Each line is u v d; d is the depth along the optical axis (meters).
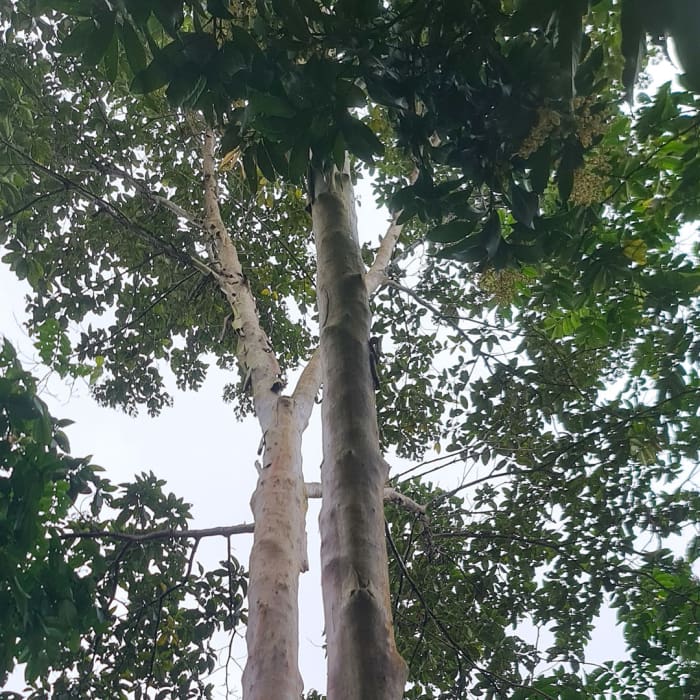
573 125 3.22
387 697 2.22
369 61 3.25
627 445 6.72
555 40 2.72
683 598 6.34
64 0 3.20
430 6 3.21
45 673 4.18
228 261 7.82
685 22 2.28
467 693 7.10
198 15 3.48
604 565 6.96
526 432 7.66
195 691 6.82
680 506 6.86
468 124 3.44
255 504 5.29
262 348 6.77
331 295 3.43
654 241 5.00
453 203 3.73
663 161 4.59
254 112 3.36
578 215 4.05
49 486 3.87
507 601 7.58
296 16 3.14
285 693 4.08
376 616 2.39
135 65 3.28
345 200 3.88
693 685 6.25
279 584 4.61
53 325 5.43
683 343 5.97
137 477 6.93
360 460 2.82
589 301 5.16
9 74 7.28
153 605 6.97
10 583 3.53
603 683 6.67
